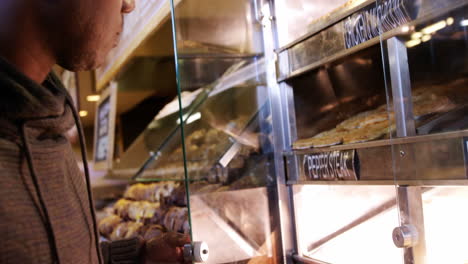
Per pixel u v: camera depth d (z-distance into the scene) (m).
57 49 0.74
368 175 0.95
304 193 1.17
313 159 1.11
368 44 0.95
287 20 1.19
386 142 0.90
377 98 1.13
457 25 0.84
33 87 0.67
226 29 1.20
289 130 1.21
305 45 1.13
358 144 0.97
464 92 0.86
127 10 0.83
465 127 0.75
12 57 0.71
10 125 0.66
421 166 0.81
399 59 0.87
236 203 1.13
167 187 1.83
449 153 0.77
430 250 0.83
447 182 0.77
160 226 1.70
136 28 1.62
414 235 0.83
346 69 1.21
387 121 0.99
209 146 1.11
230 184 1.13
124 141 2.90
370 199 1.03
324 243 1.11
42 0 0.70
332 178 1.05
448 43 0.86
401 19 0.87
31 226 0.66
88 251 0.81
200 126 1.11
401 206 0.85
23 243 0.64
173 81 2.43
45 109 0.69
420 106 0.85
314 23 1.10
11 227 0.63
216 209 1.08
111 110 2.58
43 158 0.73
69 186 0.82
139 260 1.20
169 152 1.81
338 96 1.27
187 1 1.12
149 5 1.44
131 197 2.31
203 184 1.07
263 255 1.15
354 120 1.12
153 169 1.88
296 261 1.17
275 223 1.18
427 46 0.88
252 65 1.23
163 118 2.00
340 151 1.02
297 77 1.19
